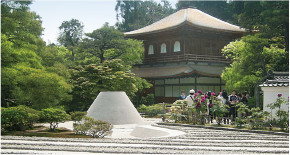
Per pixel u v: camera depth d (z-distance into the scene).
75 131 12.33
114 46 32.66
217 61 37.03
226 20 45.88
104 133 12.12
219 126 13.89
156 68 38.28
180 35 36.69
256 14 25.20
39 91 14.80
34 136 10.95
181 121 16.20
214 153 7.97
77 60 33.75
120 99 16.83
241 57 26.62
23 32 17.45
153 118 22.89
